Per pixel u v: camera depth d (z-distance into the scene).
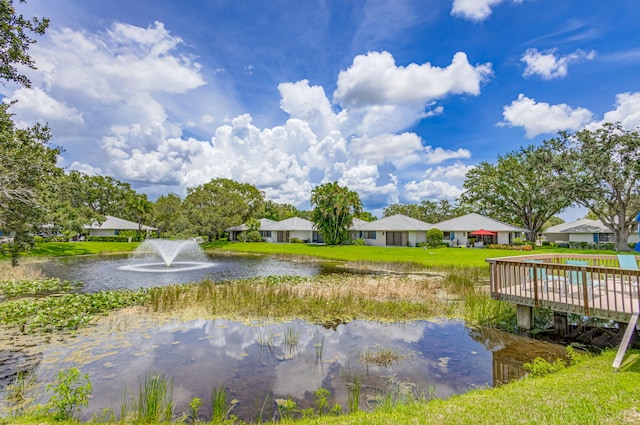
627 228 29.58
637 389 4.40
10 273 18.47
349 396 5.21
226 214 50.41
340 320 9.65
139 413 4.54
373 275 18.89
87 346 7.45
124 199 60.88
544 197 34.16
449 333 8.52
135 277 18.62
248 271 21.31
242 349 7.36
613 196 29.84
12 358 6.71
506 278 9.10
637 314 6.16
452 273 18.38
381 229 41.91
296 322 9.45
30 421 4.23
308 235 49.91
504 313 9.96
